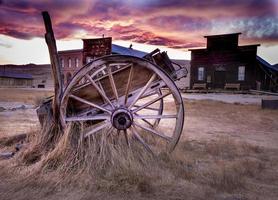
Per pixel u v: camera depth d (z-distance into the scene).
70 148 4.02
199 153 5.21
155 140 5.70
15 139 5.41
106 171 3.69
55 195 3.09
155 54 5.06
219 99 21.69
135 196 3.12
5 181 3.41
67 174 3.55
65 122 4.36
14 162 4.05
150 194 3.19
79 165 3.77
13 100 17.16
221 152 5.35
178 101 4.55
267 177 3.97
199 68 34.88
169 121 9.97
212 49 33.72
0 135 6.05
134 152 4.32
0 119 8.83
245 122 10.06
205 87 33.66
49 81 88.81
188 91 32.91
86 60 34.91
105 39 33.28
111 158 3.93
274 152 5.53
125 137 4.45
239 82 31.80
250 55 30.89
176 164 4.21
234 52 32.00
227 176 3.74
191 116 11.66
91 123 4.87
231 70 32.34
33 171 3.62
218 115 12.05
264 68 33.03
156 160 4.30
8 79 63.56
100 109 4.52
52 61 4.33
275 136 7.41
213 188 3.43
